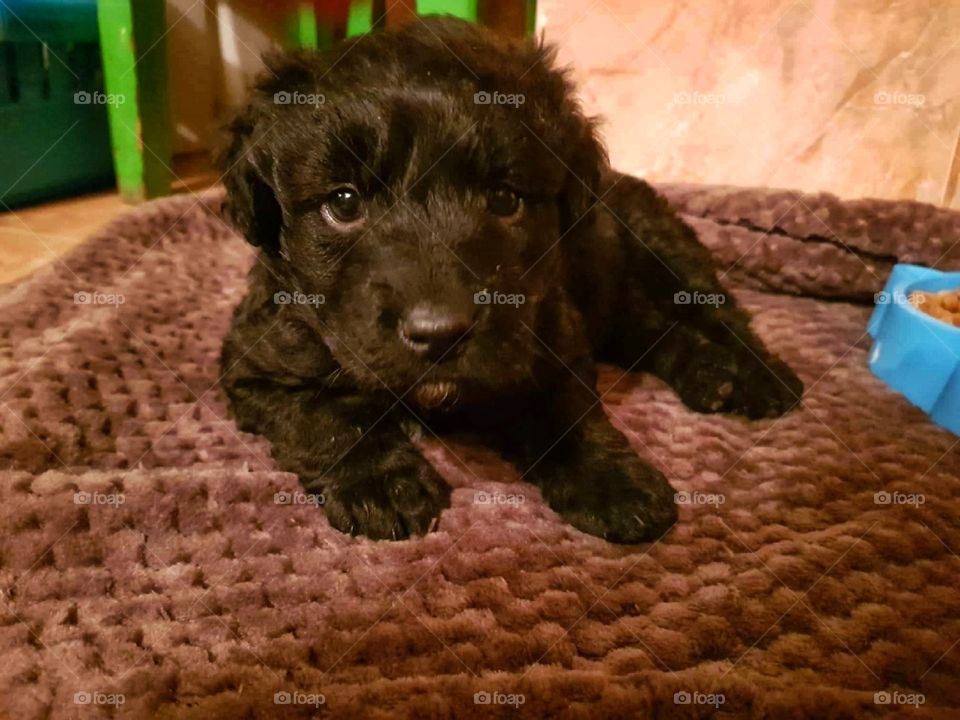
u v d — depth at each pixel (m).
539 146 0.24
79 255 0.39
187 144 0.67
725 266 0.42
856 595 0.20
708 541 0.22
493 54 0.25
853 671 0.18
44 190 0.55
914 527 0.23
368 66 0.24
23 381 0.27
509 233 0.24
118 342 0.31
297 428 0.24
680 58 0.45
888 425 0.29
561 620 0.19
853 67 0.44
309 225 0.24
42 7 0.52
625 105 0.47
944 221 0.40
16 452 0.24
